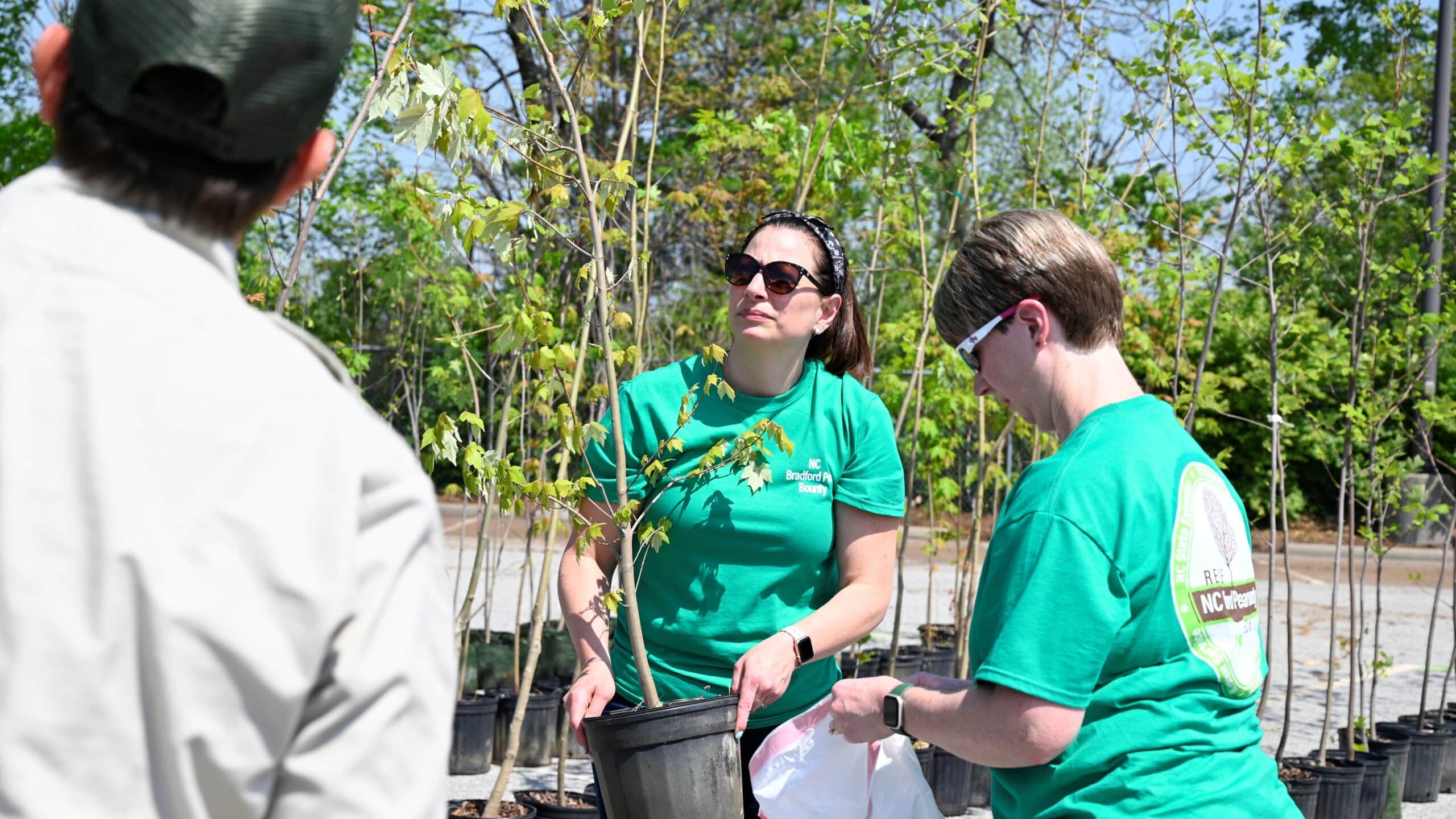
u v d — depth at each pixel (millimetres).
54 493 674
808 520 2402
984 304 1681
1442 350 6707
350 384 867
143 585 665
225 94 769
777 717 2436
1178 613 1520
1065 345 1657
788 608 2424
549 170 2473
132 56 756
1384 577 13828
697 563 2412
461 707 5555
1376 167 5109
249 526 692
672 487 2434
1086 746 1514
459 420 2680
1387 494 6012
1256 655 1631
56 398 693
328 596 708
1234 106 4703
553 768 5773
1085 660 1476
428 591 790
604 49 3314
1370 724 5984
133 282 737
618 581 2551
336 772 721
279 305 2219
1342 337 5766
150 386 702
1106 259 1669
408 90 2330
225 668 678
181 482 688
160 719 667
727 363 2521
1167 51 4625
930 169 4992
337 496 731
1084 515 1510
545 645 6965
